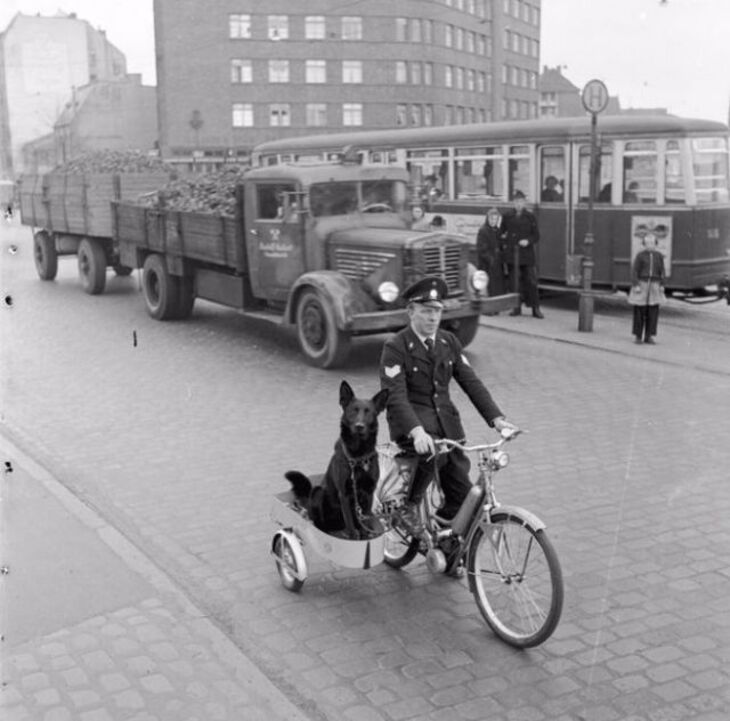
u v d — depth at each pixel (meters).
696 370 11.54
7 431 9.09
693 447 8.28
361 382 11.20
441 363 5.28
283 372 11.77
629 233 16.05
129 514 6.86
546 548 4.59
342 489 5.09
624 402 9.97
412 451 5.27
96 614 5.12
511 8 42.53
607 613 5.15
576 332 14.31
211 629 4.98
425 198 16.98
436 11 48.00
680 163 15.46
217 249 14.05
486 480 4.99
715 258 15.81
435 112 48.84
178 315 15.71
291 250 12.81
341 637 4.95
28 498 6.95
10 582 5.39
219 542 6.31
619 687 4.39
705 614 5.13
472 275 11.96
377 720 4.15
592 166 14.13
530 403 9.98
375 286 11.70
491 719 4.15
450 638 4.91
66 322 15.39
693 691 4.35
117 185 17.75
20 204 21.34
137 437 8.90
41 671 4.54
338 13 43.00
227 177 15.32
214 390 10.79
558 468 7.73
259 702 4.28
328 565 5.91
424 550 5.42
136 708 4.23
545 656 4.69
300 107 41.38
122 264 17.11
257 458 8.20
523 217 15.60
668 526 6.43
